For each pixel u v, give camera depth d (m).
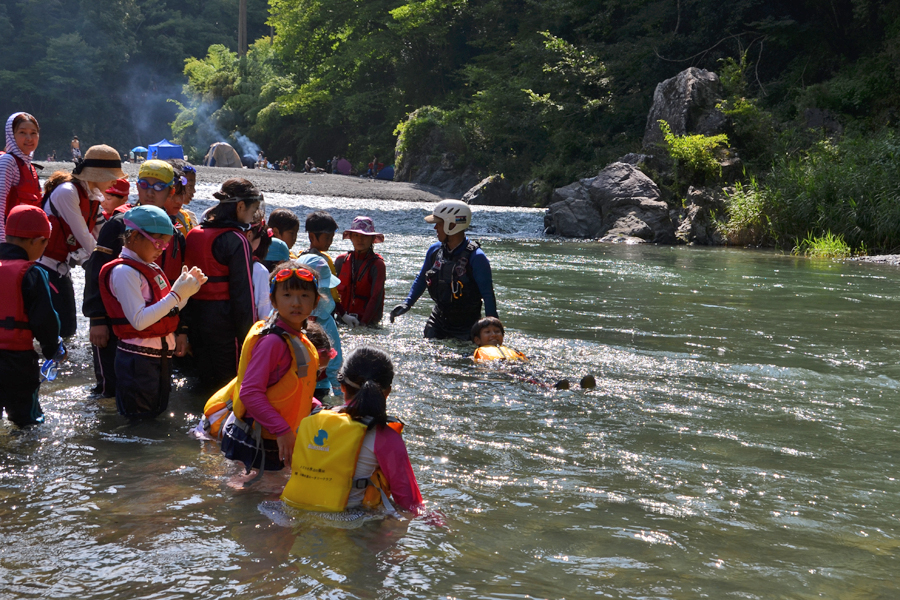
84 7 79.19
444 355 5.81
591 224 20.69
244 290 4.75
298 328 3.48
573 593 2.30
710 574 2.45
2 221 5.44
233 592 2.25
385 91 46.66
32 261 4.06
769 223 18.52
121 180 5.36
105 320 4.42
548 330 6.86
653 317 7.71
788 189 18.50
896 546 2.70
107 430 3.96
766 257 15.56
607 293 9.42
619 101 32.47
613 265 12.99
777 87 29.81
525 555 2.56
